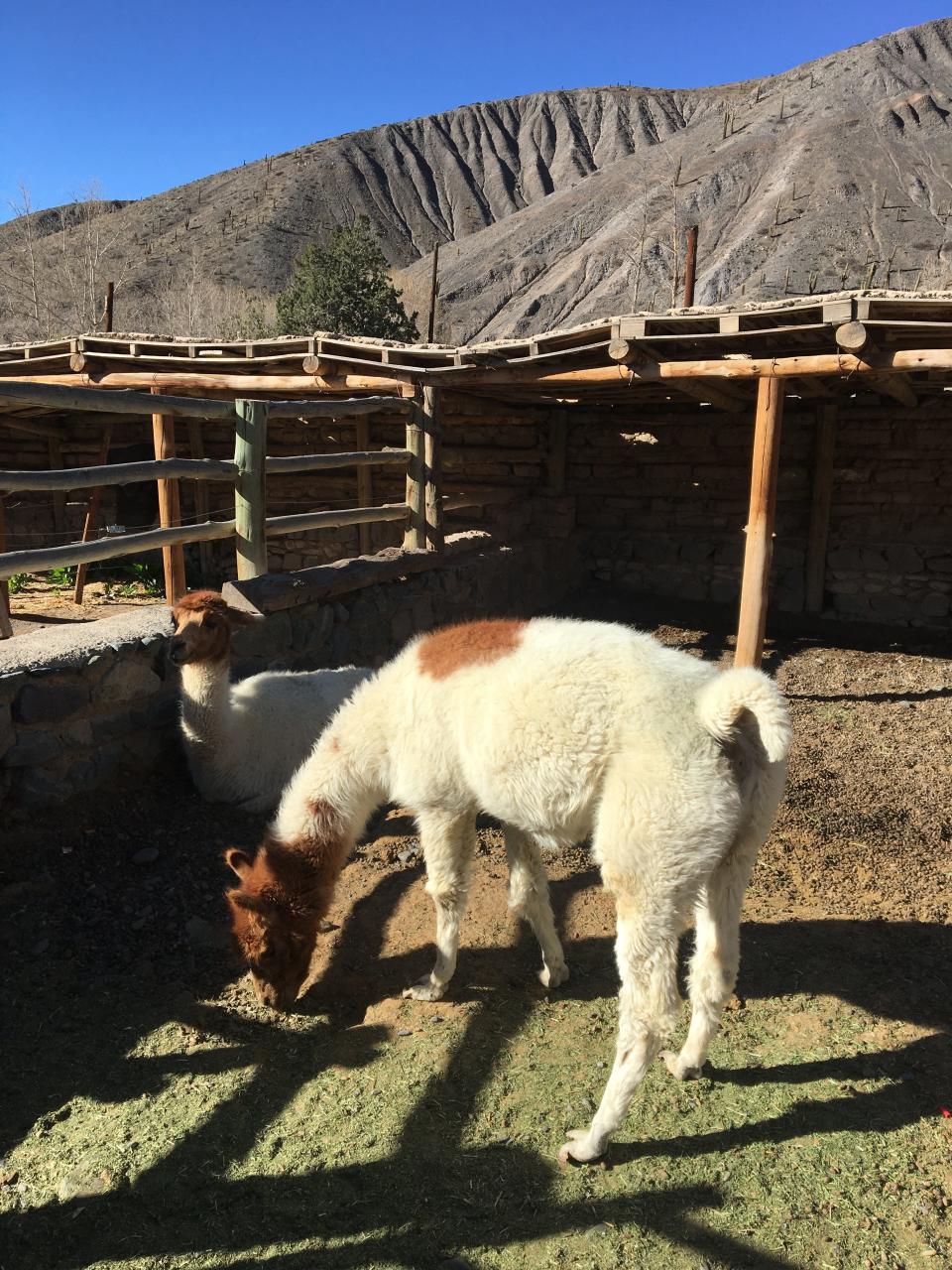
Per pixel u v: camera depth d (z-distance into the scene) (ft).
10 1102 9.42
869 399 31.65
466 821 10.50
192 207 531.09
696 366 22.77
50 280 159.74
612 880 8.64
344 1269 7.45
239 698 16.46
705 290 288.51
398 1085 9.62
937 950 12.10
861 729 21.75
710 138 483.51
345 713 11.14
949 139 402.31
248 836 15.37
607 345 22.43
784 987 11.27
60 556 14.51
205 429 37.96
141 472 16.21
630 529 36.29
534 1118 9.12
